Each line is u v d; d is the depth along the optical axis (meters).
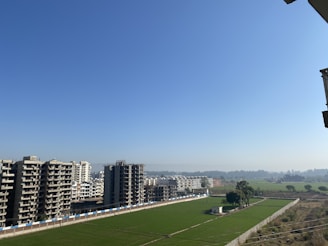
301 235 74.75
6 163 90.44
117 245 66.44
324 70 7.66
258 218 102.19
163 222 95.31
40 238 71.50
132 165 141.38
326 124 7.41
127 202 135.62
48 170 99.00
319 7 6.20
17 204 90.38
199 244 67.06
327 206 124.69
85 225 88.56
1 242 67.19
